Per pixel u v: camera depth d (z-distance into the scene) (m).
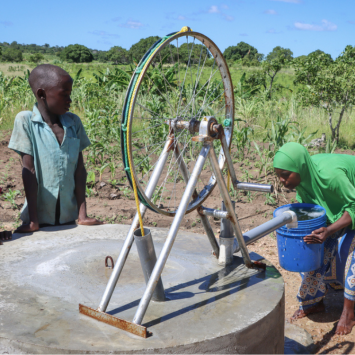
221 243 2.59
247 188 2.43
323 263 3.11
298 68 9.53
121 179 6.67
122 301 2.15
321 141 9.13
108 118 8.59
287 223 2.60
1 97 11.52
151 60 1.89
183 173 2.45
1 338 1.80
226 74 2.43
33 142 3.05
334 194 2.80
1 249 2.79
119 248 2.84
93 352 1.70
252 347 1.94
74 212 3.34
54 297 2.18
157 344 1.75
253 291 2.25
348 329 2.94
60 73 2.97
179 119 2.26
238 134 7.76
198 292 2.24
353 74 8.52
